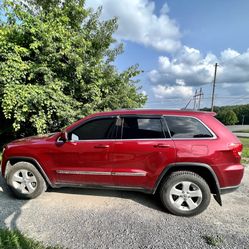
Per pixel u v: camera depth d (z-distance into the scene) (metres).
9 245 2.52
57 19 7.68
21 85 6.70
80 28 8.93
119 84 9.12
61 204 3.94
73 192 4.50
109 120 3.91
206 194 3.51
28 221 3.30
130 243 2.82
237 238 2.98
